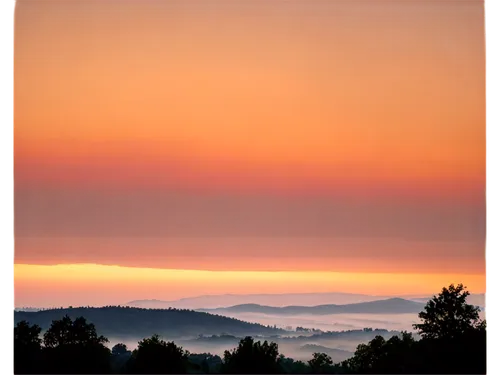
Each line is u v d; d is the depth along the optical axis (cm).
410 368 1526
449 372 1496
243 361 1509
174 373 1541
